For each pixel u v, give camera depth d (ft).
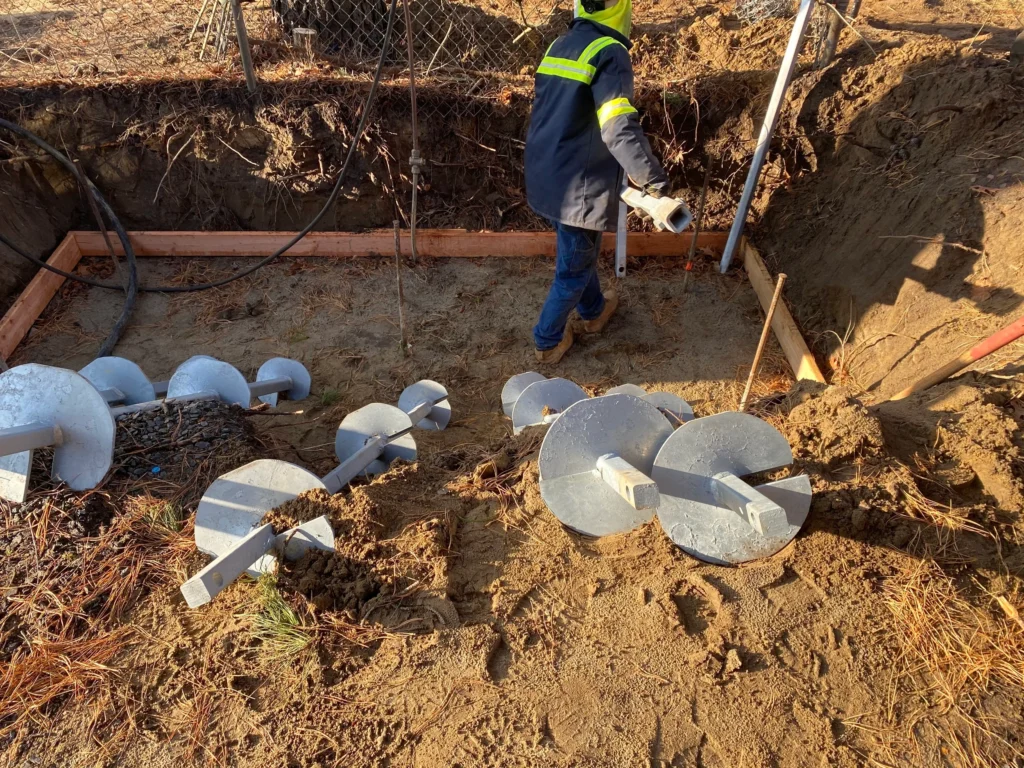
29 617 8.12
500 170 18.19
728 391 14.01
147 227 18.38
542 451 7.84
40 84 16.78
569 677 7.22
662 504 8.20
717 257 17.85
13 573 8.59
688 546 8.27
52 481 9.63
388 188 17.99
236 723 7.02
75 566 8.66
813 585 7.97
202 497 9.02
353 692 7.18
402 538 8.46
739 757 6.58
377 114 17.07
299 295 16.88
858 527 8.30
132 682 7.45
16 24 19.89
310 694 7.20
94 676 7.50
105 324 15.93
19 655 7.77
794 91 17.13
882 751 6.61
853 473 8.86
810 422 9.58
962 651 7.33
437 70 18.04
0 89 16.52
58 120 16.81
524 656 7.43
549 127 11.28
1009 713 6.90
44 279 16.17
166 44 18.95
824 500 8.45
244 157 17.53
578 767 6.48
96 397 8.92
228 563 7.08
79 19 20.36
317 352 15.24
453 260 18.04
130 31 19.61
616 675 7.23
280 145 17.37
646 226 18.08
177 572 8.58
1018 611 7.63
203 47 18.10
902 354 12.48
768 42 18.37
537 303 16.71
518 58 18.47
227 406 11.76
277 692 7.25
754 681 7.14
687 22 19.58
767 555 8.27
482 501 9.26
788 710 6.91
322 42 18.31
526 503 9.13
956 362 10.41
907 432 9.70
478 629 7.60
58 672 7.54
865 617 7.63
